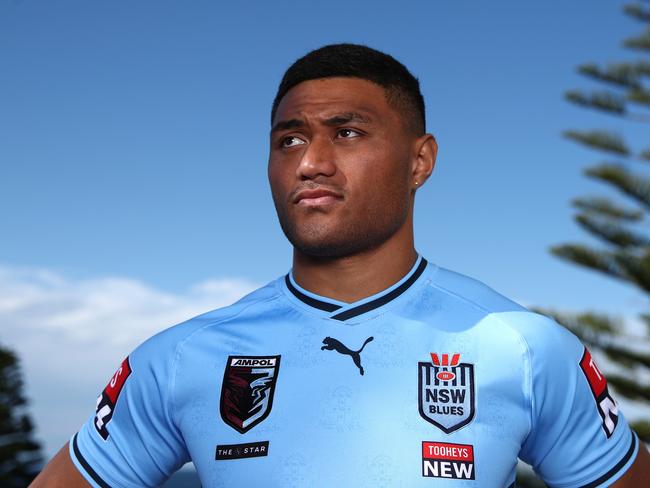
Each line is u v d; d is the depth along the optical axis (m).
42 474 1.73
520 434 1.46
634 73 11.65
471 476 1.38
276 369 1.52
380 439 1.39
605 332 10.30
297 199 1.53
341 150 1.53
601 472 1.54
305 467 1.39
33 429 22.12
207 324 1.66
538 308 10.57
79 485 1.66
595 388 1.58
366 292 1.57
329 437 1.40
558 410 1.50
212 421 1.51
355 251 1.56
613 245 10.96
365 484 1.36
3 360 21.95
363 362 1.48
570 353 1.55
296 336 1.55
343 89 1.55
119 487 1.64
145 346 1.70
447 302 1.58
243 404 1.50
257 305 1.67
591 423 1.54
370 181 1.52
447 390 1.45
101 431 1.68
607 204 11.12
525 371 1.48
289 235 1.58
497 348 1.49
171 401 1.58
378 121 1.55
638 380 10.73
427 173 1.73
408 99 1.66
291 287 1.65
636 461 1.61
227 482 1.45
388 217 1.55
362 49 1.63
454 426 1.41
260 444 1.44
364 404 1.43
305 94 1.57
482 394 1.45
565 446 1.53
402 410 1.42
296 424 1.43
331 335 1.53
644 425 10.12
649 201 10.84
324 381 1.47
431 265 1.69
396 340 1.51
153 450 1.62
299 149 1.57
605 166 11.04
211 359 1.58
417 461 1.37
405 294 1.58
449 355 1.49
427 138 1.71
